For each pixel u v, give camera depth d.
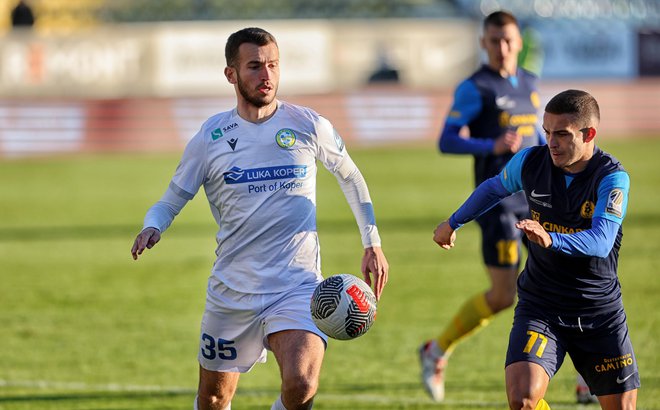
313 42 77.31
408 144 71.94
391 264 35.94
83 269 35.84
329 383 22.14
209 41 76.88
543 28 78.12
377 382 22.22
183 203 15.94
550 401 20.41
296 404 14.63
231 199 15.61
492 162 22.56
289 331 15.12
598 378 15.17
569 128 14.16
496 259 21.58
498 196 15.69
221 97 70.62
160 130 70.25
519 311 15.39
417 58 78.12
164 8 85.88
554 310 15.07
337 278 14.90
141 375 22.94
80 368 23.55
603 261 14.80
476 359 24.14
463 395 21.16
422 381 21.27
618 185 14.30
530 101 23.14
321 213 47.97
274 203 15.57
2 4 87.00
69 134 69.44
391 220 44.56
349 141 70.94
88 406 20.53
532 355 14.62
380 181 56.34
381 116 71.50
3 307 30.19
